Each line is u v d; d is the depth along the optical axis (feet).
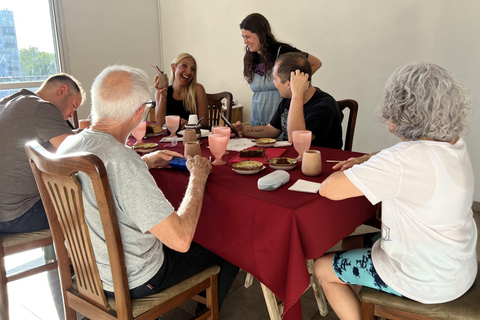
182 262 4.03
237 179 4.26
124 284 3.40
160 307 3.80
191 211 3.61
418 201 3.13
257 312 5.53
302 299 5.82
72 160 2.98
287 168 4.58
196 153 4.87
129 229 3.42
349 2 10.57
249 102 13.57
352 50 10.82
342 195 3.34
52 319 5.49
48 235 5.21
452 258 3.21
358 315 3.89
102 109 3.34
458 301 3.30
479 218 8.70
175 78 9.01
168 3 15.14
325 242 3.71
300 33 11.70
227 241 3.95
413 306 3.36
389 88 3.29
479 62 8.86
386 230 3.39
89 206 3.34
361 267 3.67
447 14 9.11
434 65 3.13
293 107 5.99
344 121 11.42
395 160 3.12
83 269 3.66
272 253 3.55
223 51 13.84
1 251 4.83
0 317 4.98
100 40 13.88
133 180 3.17
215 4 13.57
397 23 9.91
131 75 3.43
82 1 13.16
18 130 4.87
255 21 8.36
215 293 4.41
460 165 3.14
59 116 5.16
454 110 3.05
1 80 11.98
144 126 6.23
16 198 4.95
